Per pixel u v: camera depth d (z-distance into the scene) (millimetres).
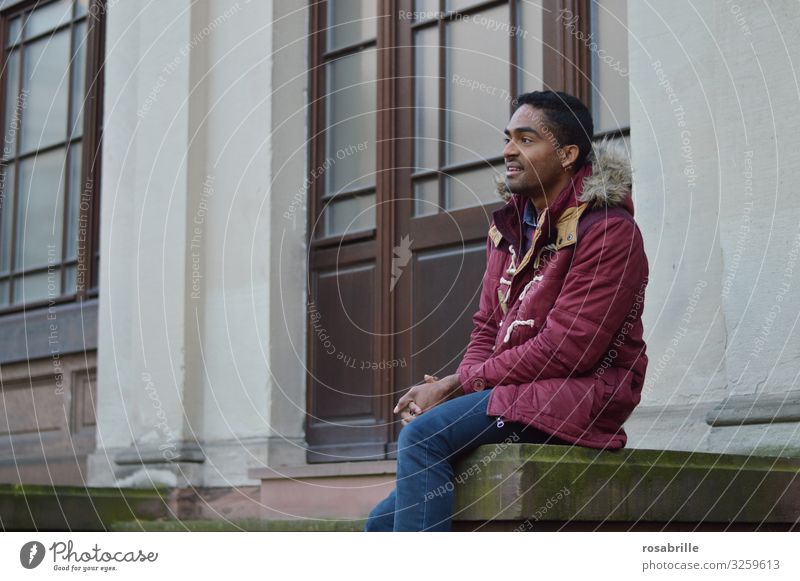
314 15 4898
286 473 4328
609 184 2596
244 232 4777
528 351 2543
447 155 4430
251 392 4695
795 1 3285
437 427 2475
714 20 3488
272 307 4680
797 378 3170
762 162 3312
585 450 2518
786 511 2963
